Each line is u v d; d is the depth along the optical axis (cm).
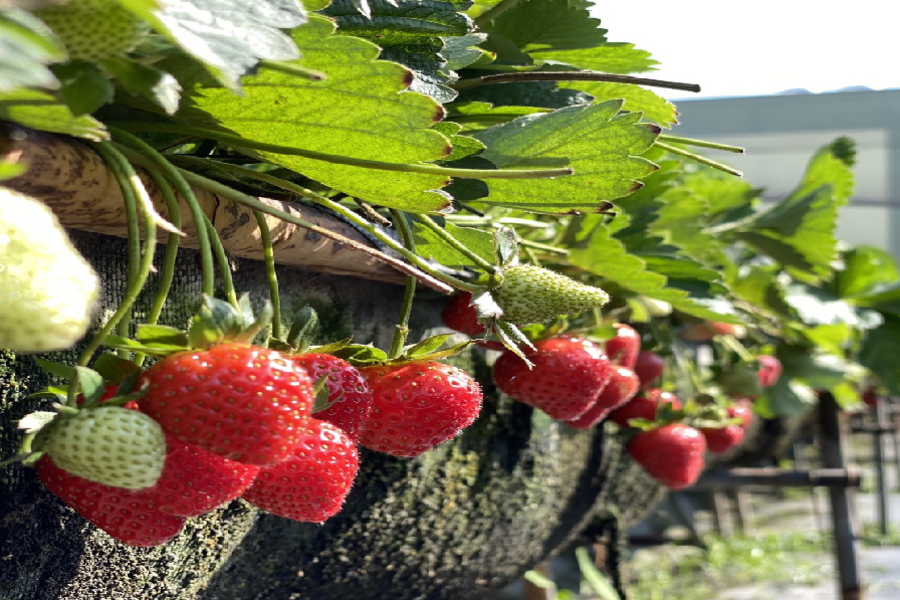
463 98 47
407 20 36
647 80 41
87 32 25
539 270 37
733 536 271
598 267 56
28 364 33
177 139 34
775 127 321
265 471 32
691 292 60
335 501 33
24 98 26
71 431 28
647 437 80
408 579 60
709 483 148
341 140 31
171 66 29
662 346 80
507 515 67
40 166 27
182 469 30
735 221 98
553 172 31
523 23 49
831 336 110
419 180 32
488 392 62
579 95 49
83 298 25
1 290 24
